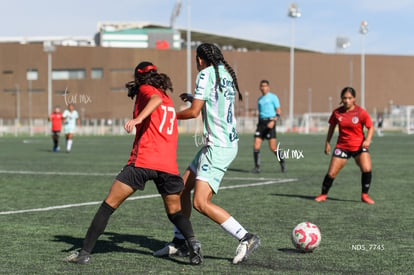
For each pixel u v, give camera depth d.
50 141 51.62
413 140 52.31
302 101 129.00
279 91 127.44
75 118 32.47
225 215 6.62
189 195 7.21
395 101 135.38
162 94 6.68
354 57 132.12
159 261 6.75
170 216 6.73
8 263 6.59
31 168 21.09
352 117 11.89
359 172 19.73
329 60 130.50
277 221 9.64
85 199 12.50
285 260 6.76
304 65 129.12
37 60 114.62
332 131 12.24
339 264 6.56
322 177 17.86
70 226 9.10
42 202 12.01
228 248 7.44
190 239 6.56
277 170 20.56
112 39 132.00
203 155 6.75
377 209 11.05
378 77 134.12
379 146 40.06
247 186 15.24
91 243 6.62
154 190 14.16
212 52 6.78
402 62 135.62
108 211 6.61
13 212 10.58
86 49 115.44
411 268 6.40
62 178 17.30
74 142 49.25
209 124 6.71
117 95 116.31
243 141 50.88
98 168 21.14
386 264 6.58
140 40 132.88
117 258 6.89
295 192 13.88
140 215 10.20
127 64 116.69
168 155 6.59
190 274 6.11
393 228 8.97
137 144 6.57
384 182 16.20
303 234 7.09
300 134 74.81
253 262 6.66
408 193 13.63
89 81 115.38
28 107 114.56
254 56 126.31
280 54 127.56
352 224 9.34
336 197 12.90
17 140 54.56
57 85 115.00
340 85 131.38
